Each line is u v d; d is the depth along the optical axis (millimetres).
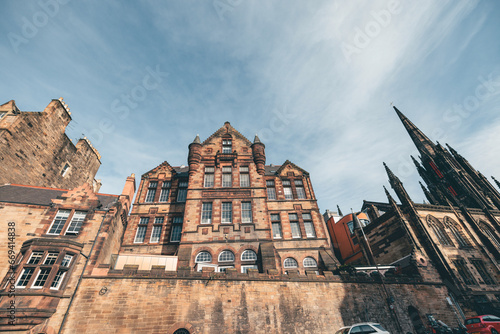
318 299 16641
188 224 22625
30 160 26031
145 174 28688
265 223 23156
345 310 16594
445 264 21047
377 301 17609
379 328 12414
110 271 15414
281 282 16828
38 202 18609
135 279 15344
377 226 26906
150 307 14508
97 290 14625
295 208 27359
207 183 26047
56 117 30328
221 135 30109
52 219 17250
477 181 38219
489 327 15180
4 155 23078
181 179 28562
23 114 25969
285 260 23469
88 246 16438
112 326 13633
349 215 31422
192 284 15711
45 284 13734
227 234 22188
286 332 15016
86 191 18984
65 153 31781
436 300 19062
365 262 27422
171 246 23516
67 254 15438
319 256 23797
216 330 14375
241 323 14828
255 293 16047
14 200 18031
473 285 21094
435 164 44125
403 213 25250
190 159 26844
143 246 23422
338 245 32344
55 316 13445
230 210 24125
